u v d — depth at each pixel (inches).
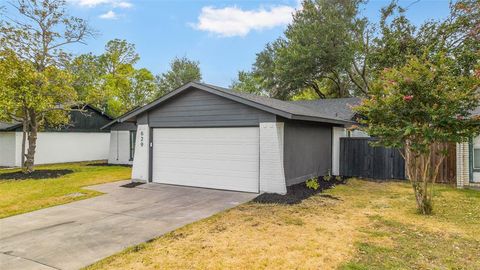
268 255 168.1
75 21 535.5
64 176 477.4
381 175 446.6
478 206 273.6
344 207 272.7
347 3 867.4
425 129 229.8
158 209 271.4
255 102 321.1
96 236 201.9
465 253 168.7
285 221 230.5
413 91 237.5
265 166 328.5
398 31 642.8
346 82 1002.1
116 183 411.5
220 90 345.4
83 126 755.4
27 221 237.1
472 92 229.3
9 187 382.0
